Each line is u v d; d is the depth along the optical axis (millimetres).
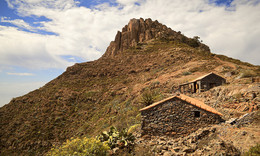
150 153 9922
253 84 17547
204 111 12242
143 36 122875
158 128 12547
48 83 80500
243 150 8109
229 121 11758
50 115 51156
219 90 20859
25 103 61031
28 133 43094
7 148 39688
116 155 10016
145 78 60875
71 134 41250
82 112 52031
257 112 11359
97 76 79625
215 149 8656
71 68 89812
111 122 34531
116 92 59625
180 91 35062
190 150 9633
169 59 73312
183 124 12289
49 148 37375
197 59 64875
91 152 8828
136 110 30859
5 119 52562
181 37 127250
